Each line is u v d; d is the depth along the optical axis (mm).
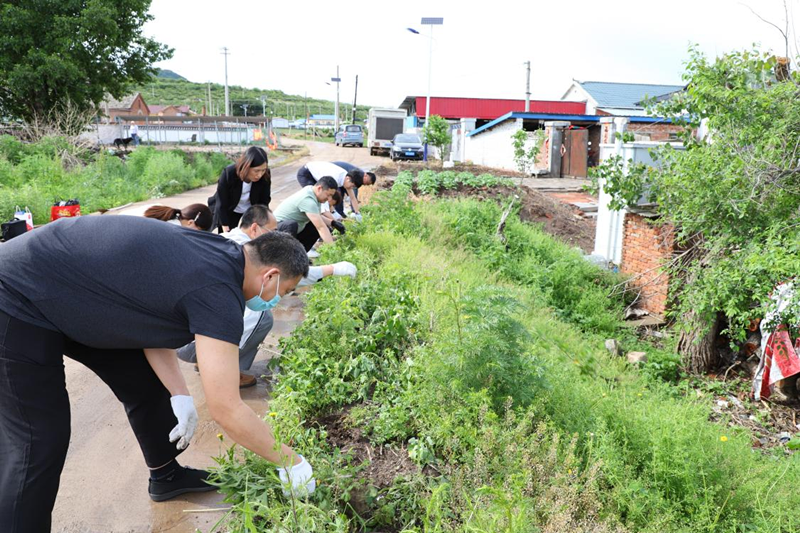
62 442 2422
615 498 3100
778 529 3201
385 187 16453
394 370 4301
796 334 6223
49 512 2438
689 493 3365
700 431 3967
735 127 6516
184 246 2408
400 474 3211
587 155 21969
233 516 2975
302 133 85688
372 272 6406
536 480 2965
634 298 9789
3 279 2307
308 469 2760
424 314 5043
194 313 2301
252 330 4172
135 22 26391
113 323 2369
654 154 7938
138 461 3529
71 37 23469
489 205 12555
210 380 2254
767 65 6488
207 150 31797
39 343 2326
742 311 6578
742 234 6441
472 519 2641
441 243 9844
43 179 15992
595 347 7066
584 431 3621
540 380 3707
